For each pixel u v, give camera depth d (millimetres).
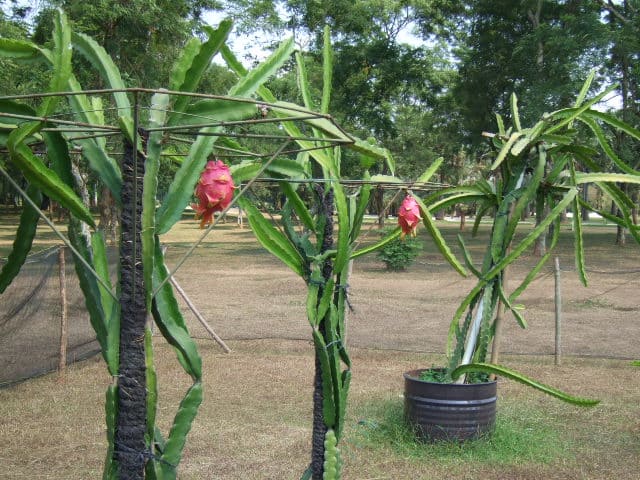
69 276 8281
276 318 10789
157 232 2650
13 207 52031
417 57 24094
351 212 3873
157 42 16672
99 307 2715
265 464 4789
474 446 5098
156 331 9484
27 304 7109
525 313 11469
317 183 3781
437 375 5516
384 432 5426
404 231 3932
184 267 18266
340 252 3607
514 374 4770
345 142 2645
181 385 6895
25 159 2393
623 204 5348
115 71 2750
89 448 5078
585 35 18609
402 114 36656
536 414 6043
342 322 3834
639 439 5418
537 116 19062
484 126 24297
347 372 3834
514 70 21781
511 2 21766
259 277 16016
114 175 2658
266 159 3344
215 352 8484
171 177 14688
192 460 4863
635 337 9469
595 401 4348
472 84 23516
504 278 5449
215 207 2602
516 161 5453
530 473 4688
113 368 2600
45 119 2266
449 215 63531
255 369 7613
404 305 12086
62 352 7039
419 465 4809
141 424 2561
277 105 2428
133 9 14898
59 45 2373
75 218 2754
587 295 13352
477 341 5480
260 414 5988
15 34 12648
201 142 2723
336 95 24266
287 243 3668
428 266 18641
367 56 23328
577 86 18516
